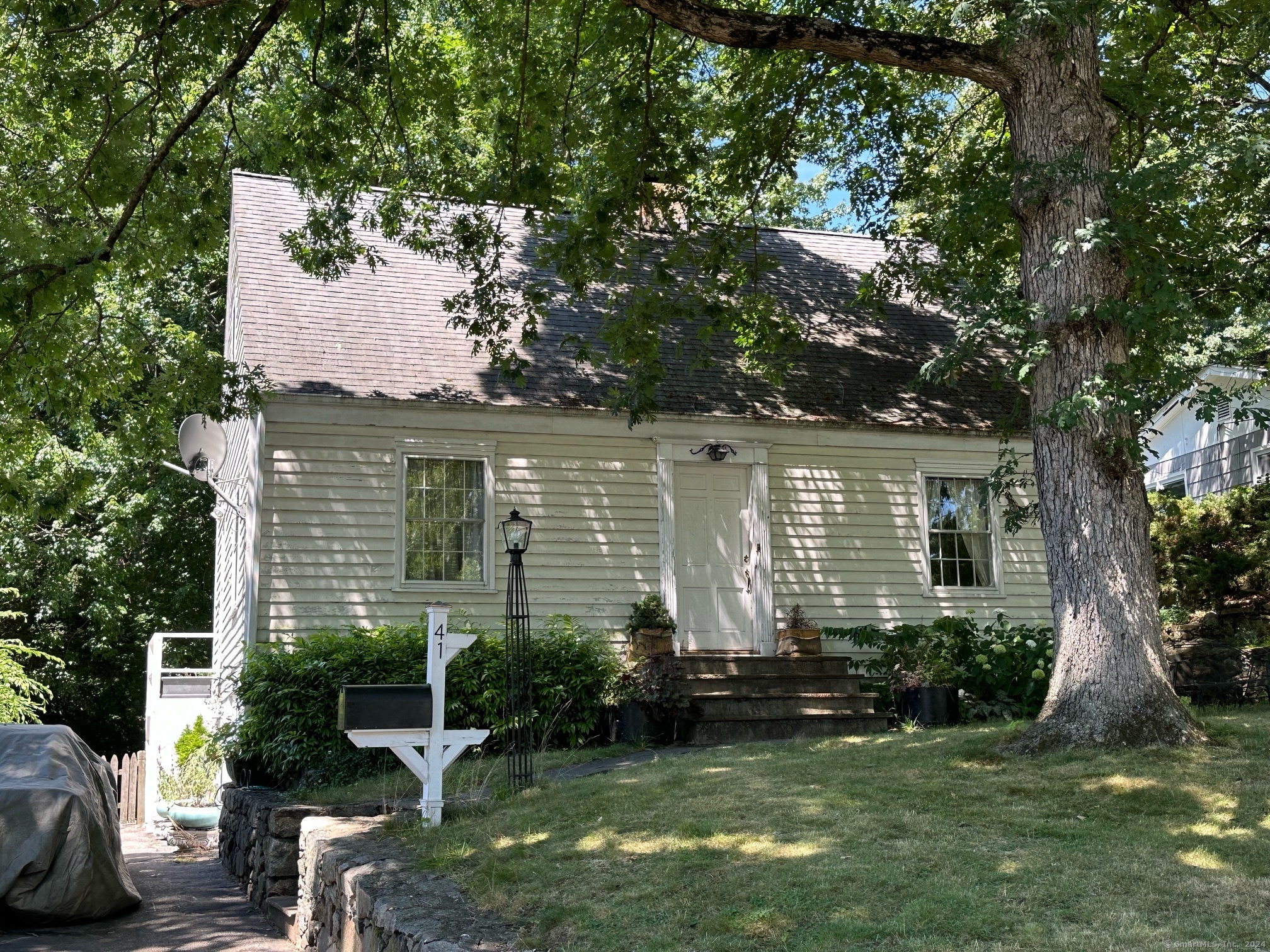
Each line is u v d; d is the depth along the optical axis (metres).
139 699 26.12
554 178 12.21
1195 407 20.36
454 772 10.05
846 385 15.14
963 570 15.02
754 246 13.73
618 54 12.10
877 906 4.90
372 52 11.22
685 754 9.82
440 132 12.53
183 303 23.34
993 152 13.30
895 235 15.70
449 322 12.16
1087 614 8.38
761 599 13.99
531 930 5.00
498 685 11.91
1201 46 13.94
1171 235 12.12
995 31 11.77
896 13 12.98
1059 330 8.72
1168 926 4.55
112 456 21.39
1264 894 4.91
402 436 12.98
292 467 12.52
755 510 14.17
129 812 17.33
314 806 9.09
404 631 12.16
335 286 14.44
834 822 6.30
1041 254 8.97
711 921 4.84
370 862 6.48
